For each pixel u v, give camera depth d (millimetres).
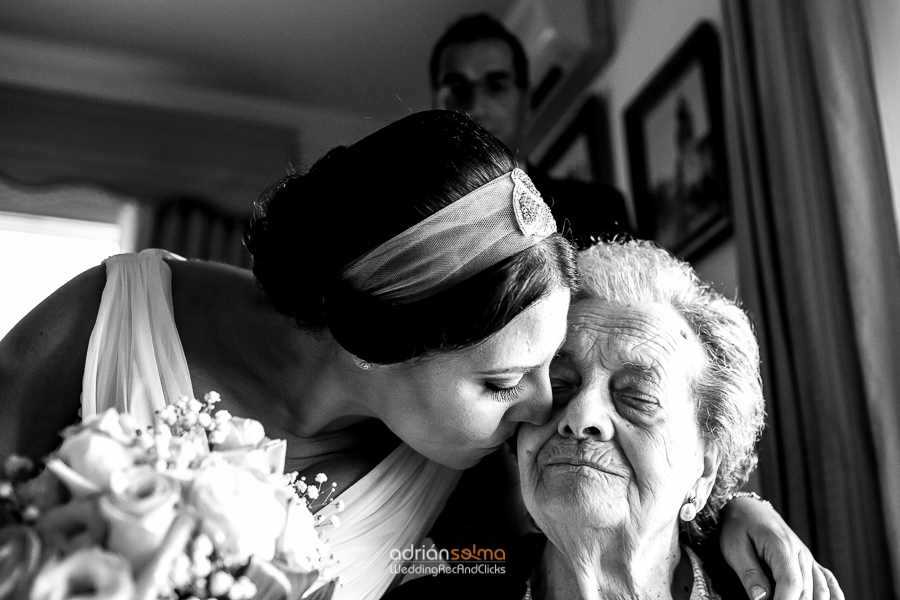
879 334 1694
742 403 1186
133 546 728
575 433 1109
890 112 1893
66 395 1167
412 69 4598
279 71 4680
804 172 1947
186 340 1218
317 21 4285
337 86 4777
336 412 1211
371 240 987
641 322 1177
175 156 4750
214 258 4676
